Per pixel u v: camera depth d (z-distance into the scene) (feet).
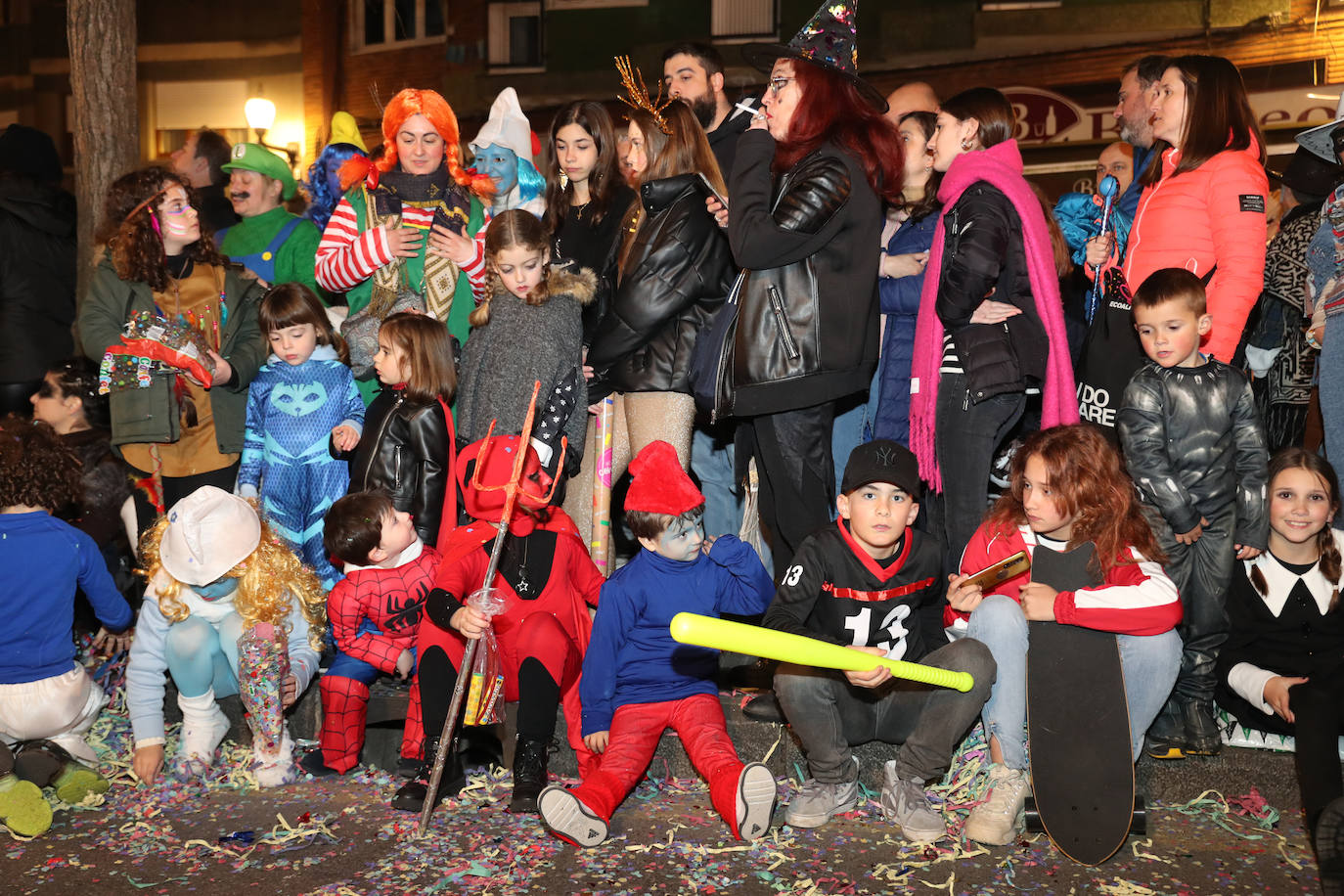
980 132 12.28
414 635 12.38
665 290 12.94
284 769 12.05
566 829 10.10
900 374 13.41
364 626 12.37
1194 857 9.95
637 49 45.24
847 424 13.61
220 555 11.81
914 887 9.40
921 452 12.28
